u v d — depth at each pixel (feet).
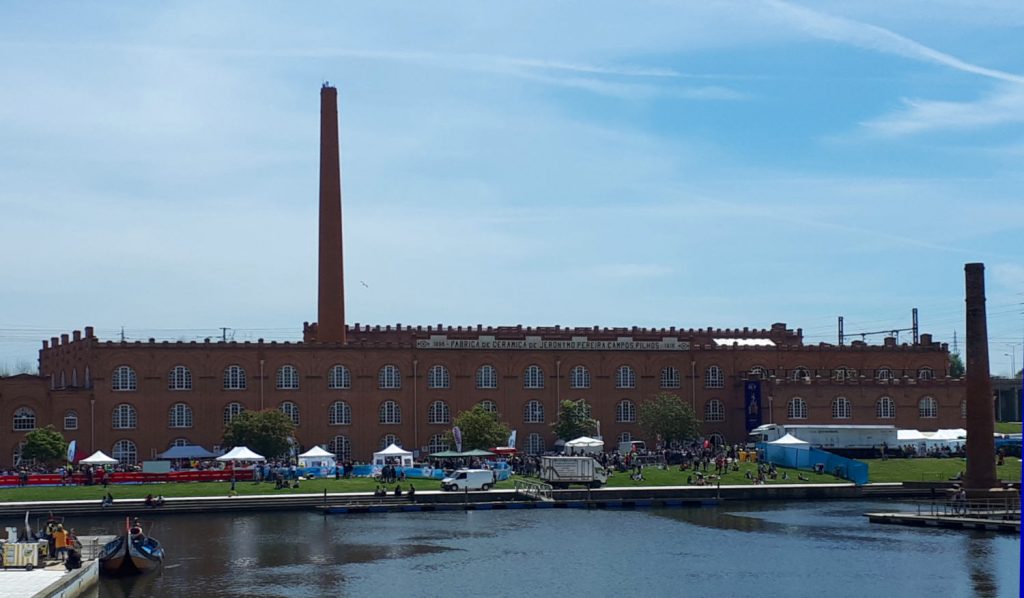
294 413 537.65
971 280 410.52
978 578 278.46
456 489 414.21
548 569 290.97
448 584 273.75
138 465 489.67
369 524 364.79
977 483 407.44
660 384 581.12
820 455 463.83
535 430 566.36
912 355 602.03
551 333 614.75
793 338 639.35
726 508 406.62
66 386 533.96
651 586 272.51
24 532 286.46
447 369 558.56
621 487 428.97
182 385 524.93
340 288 565.94
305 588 268.82
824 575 283.38
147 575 281.95
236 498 392.27
